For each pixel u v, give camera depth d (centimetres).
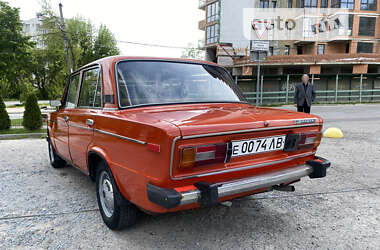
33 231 281
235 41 3044
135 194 228
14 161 578
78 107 353
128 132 227
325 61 2914
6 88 4594
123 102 260
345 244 258
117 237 268
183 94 294
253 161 238
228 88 341
